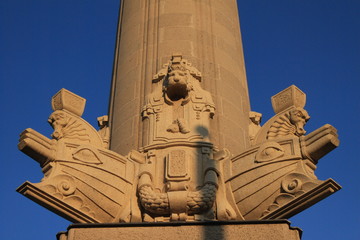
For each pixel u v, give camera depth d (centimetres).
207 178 1108
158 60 1341
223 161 1148
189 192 1090
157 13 1437
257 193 1093
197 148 1170
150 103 1248
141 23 1445
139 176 1133
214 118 1254
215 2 1483
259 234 1016
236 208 1102
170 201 1079
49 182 1090
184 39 1369
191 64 1324
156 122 1216
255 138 1185
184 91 1241
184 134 1188
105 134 1323
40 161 1128
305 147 1097
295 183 1070
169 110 1231
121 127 1284
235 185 1111
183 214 1080
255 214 1092
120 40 1473
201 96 1245
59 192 1091
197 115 1220
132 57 1389
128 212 1098
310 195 1055
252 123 1358
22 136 1113
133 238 1023
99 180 1114
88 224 1038
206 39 1385
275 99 1217
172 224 1033
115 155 1148
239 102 1338
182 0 1445
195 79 1287
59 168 1112
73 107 1209
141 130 1238
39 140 1116
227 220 1035
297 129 1160
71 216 1101
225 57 1380
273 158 1104
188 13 1419
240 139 1272
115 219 1110
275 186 1086
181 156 1139
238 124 1291
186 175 1117
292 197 1067
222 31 1430
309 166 1098
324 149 1088
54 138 1154
